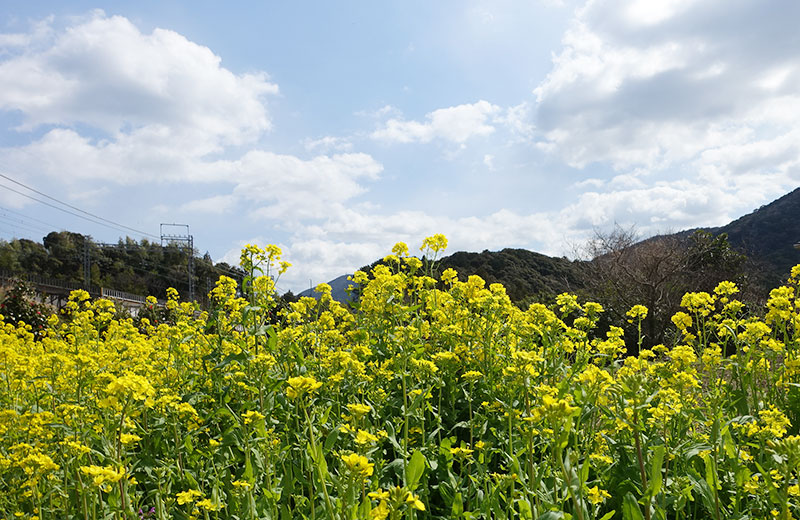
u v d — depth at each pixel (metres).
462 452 3.09
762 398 4.11
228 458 3.43
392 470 3.41
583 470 2.36
